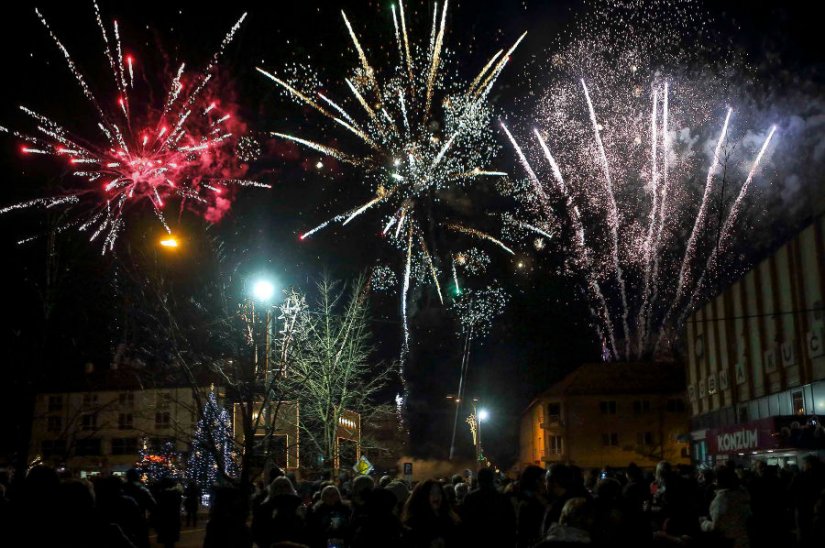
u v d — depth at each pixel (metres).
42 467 6.45
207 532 8.42
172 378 20.73
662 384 69.44
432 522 8.80
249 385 15.44
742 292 38.44
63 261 19.11
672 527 9.30
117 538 6.70
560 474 9.17
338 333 29.70
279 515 9.02
